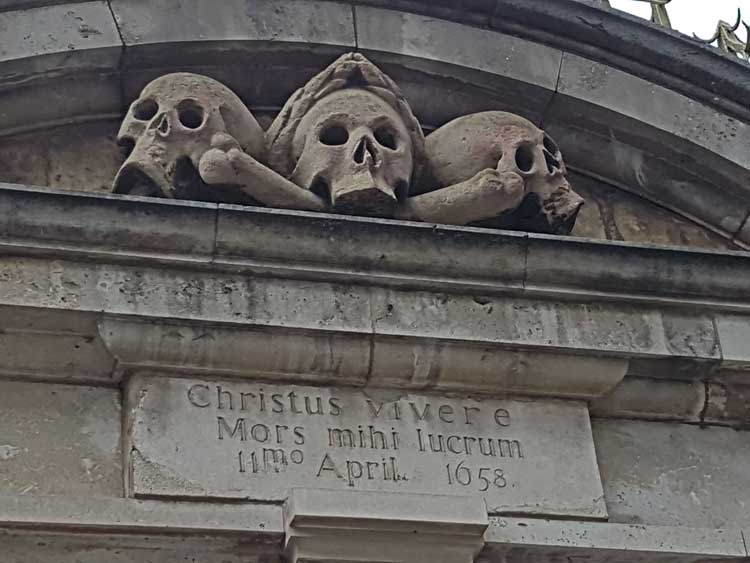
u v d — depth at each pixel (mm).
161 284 7254
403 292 7555
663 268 7871
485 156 8062
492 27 8672
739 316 8023
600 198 8758
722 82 8773
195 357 7258
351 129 7781
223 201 7605
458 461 7391
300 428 7281
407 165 7801
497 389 7629
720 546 7465
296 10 8398
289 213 7398
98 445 7125
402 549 6969
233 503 6992
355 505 6926
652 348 7777
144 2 8148
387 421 7414
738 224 8750
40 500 6750
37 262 7168
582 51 8727
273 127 7996
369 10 8531
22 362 7215
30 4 7953
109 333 7156
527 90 8609
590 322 7754
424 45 8523
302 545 6875
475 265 7602
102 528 6773
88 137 8094
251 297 7328
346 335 7371
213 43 8203
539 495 7395
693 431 8016
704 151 8664
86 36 7973
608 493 7672
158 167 7543
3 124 7914
